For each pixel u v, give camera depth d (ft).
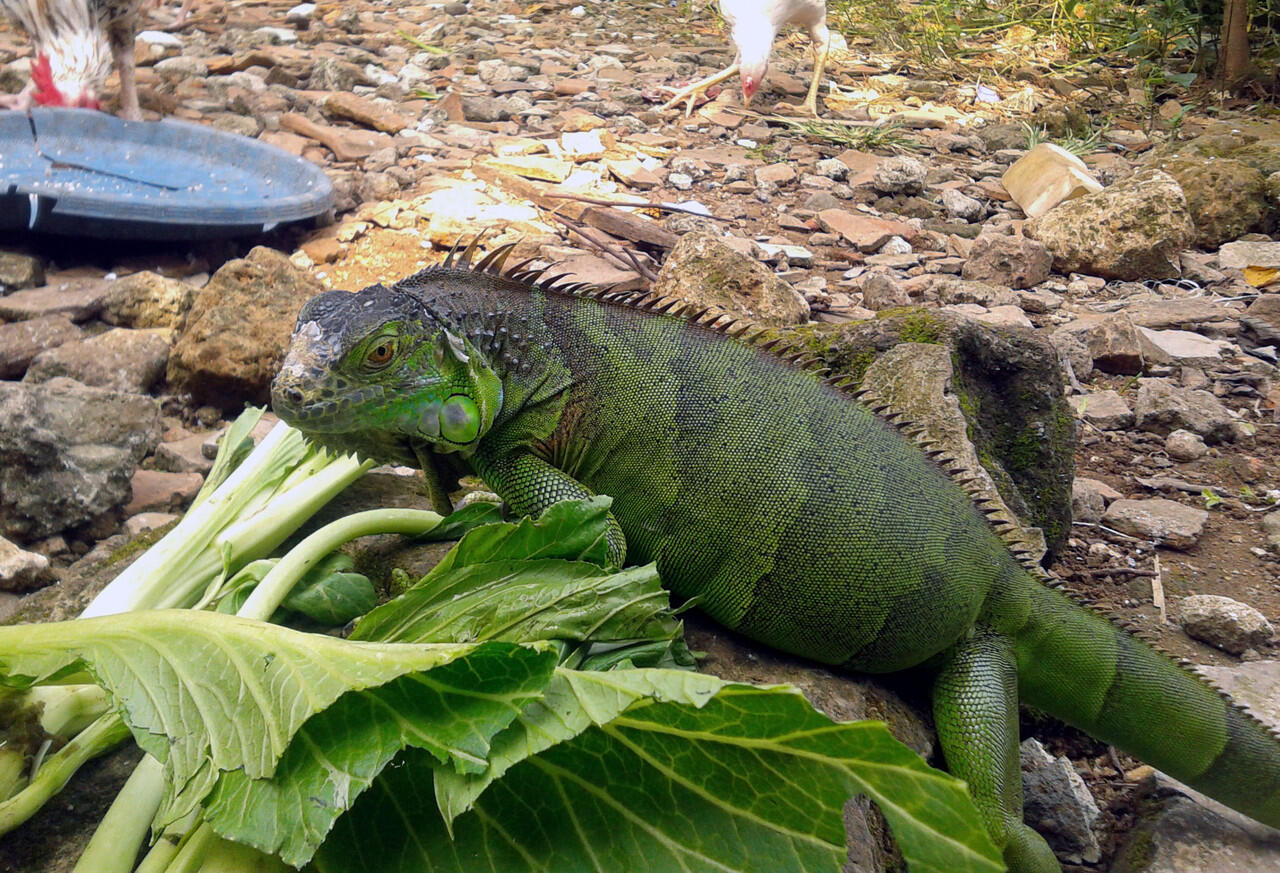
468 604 1.31
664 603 1.33
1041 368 2.12
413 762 1.17
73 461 1.98
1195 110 5.63
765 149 4.66
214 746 1.11
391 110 4.58
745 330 1.64
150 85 4.61
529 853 1.13
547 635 1.28
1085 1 6.85
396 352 1.39
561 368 1.53
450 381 1.43
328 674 1.11
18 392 1.97
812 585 1.52
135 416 2.09
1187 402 2.80
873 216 4.11
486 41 5.80
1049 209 4.12
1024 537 1.79
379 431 1.45
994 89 5.86
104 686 1.16
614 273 3.24
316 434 1.42
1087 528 2.41
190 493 2.19
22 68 4.48
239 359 2.46
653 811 1.15
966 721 1.54
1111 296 3.64
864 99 5.60
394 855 1.14
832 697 1.54
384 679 1.09
